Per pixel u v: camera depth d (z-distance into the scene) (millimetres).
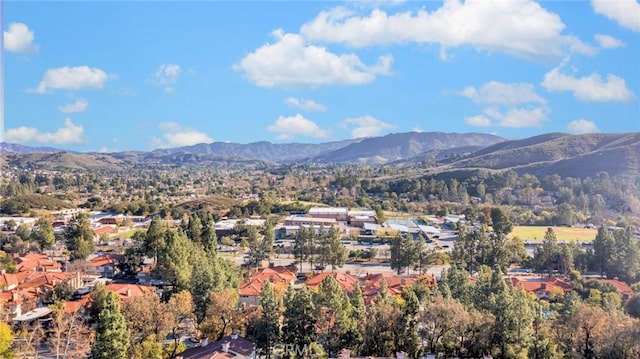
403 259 162875
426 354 84375
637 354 74688
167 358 89500
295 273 168375
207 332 95312
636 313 105375
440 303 87250
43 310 112562
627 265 146625
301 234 179750
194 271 109000
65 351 88188
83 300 116562
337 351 86062
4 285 124062
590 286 134500
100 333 80875
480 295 102562
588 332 81312
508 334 82375
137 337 90250
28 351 88938
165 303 98062
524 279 153000
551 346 82562
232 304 97625
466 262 171500
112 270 164125
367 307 100812
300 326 88750
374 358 79500
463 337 86812
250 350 84250
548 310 115000
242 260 193500
